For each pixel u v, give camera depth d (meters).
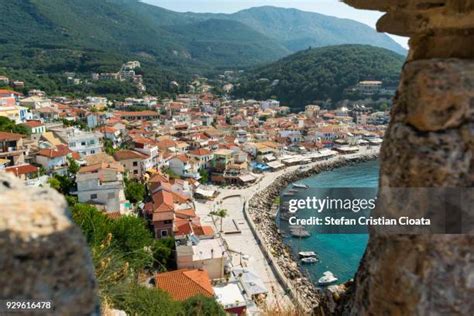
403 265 2.93
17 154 49.38
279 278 36.12
